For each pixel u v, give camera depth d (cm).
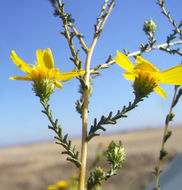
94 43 8
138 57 7
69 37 7
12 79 7
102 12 8
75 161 6
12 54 7
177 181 24
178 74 7
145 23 10
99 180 7
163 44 9
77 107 7
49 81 7
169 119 8
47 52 7
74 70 7
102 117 7
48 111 7
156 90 7
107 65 8
